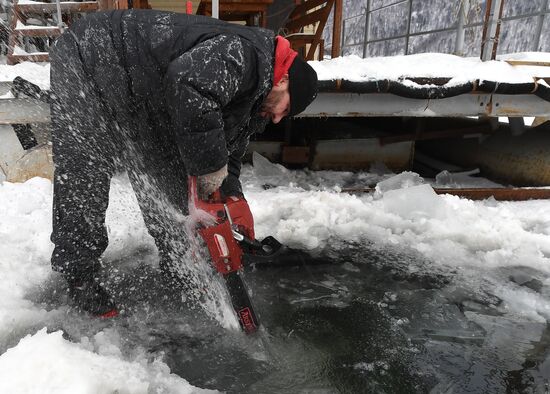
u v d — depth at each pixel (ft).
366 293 6.41
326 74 9.86
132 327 5.33
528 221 9.14
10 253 6.61
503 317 5.85
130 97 4.90
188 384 4.32
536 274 7.00
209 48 4.23
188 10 9.58
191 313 5.66
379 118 16.30
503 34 23.29
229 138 5.08
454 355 5.04
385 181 10.95
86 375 3.73
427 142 16.58
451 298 6.31
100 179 5.14
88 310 5.35
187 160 4.52
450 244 7.96
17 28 12.12
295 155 13.39
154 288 6.21
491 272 7.06
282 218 8.89
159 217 5.87
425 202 9.18
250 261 7.31
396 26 27.14
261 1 15.80
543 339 5.38
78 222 5.08
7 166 9.44
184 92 4.17
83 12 12.75
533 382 4.62
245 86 4.51
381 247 7.90
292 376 4.65
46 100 8.93
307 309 5.97
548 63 11.51
